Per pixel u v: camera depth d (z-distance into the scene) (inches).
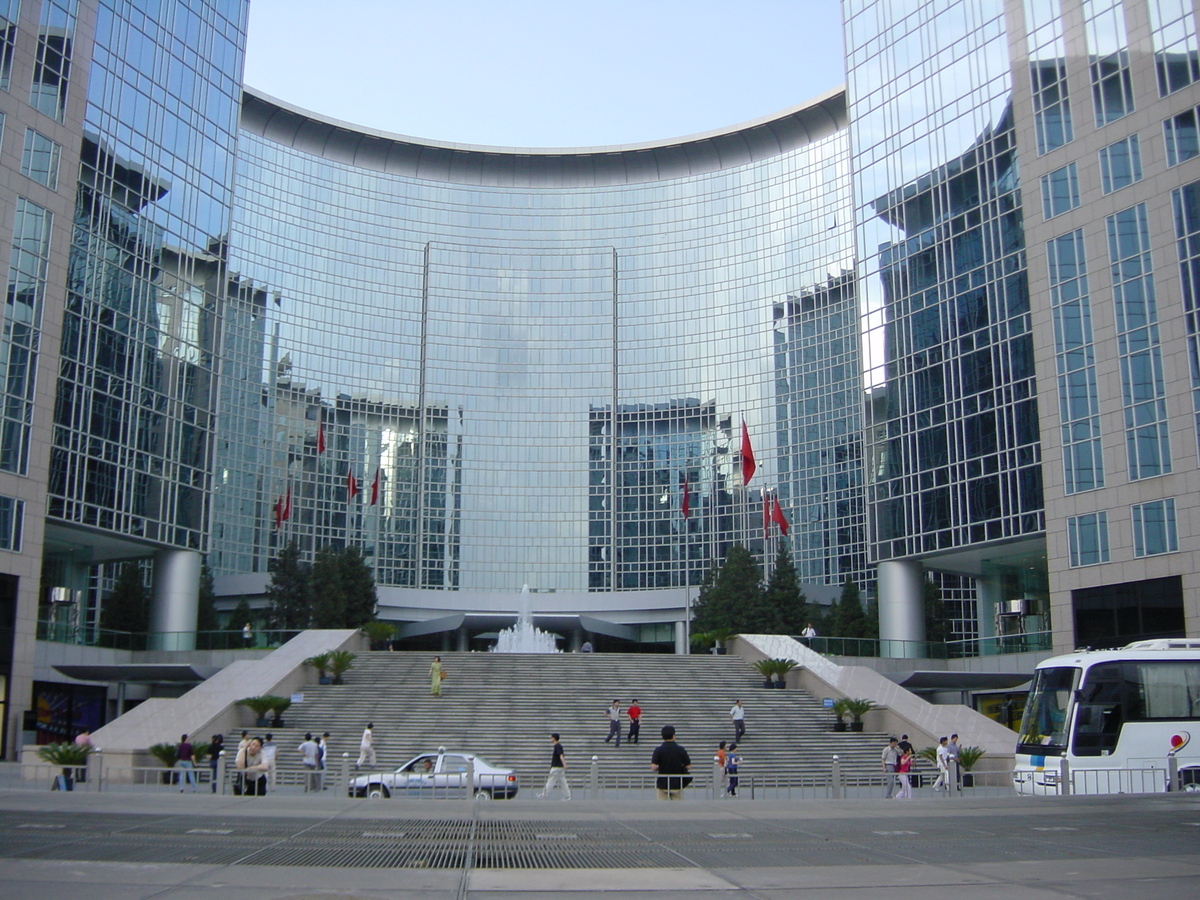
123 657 2276.1
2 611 1987.0
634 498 3983.8
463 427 4025.6
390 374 3986.2
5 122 2090.3
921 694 2388.0
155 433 2427.4
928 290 2593.5
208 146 2672.2
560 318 4156.0
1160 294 2007.9
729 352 3976.4
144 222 2440.9
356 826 637.9
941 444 2507.4
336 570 2829.7
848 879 440.5
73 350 2222.0
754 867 476.7
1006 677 2026.3
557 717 1627.7
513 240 4220.0
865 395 2743.6
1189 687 1057.5
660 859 502.6
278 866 469.7
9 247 2074.3
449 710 1649.9
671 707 1699.1
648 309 4126.5
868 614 3132.4
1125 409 2048.5
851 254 3732.8
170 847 526.0
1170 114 2026.3
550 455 4033.0
